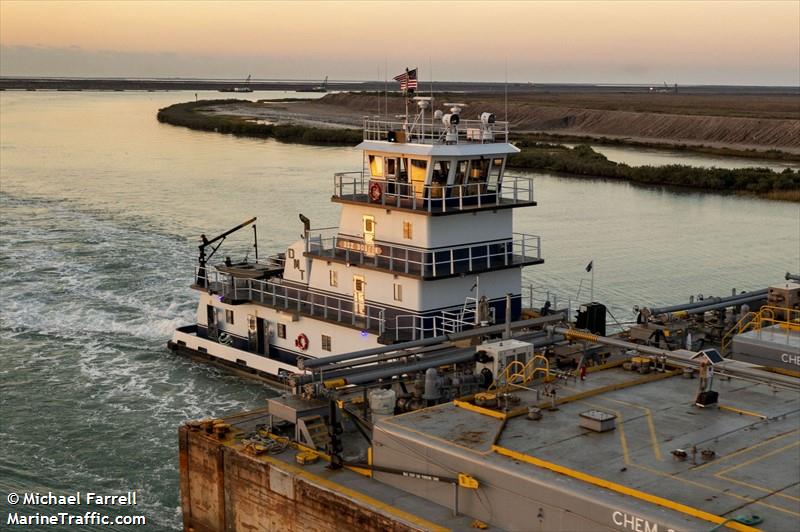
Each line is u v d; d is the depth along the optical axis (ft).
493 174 169.17
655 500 84.23
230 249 276.82
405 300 160.15
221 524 121.60
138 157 521.24
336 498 102.89
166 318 216.13
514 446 98.02
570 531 87.66
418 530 93.91
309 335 173.58
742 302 172.76
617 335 168.45
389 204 164.04
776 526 79.51
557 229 311.27
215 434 123.54
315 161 503.20
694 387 117.91
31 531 122.52
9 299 228.84
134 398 169.78
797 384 114.21
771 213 347.15
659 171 437.17
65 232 303.48
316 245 179.73
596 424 101.50
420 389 123.13
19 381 177.17
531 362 123.13
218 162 498.28
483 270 162.20
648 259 265.95
